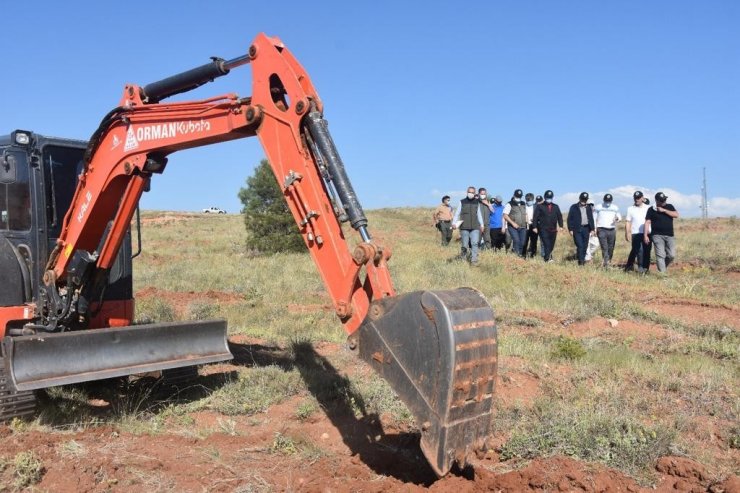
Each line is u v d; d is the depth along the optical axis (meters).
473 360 4.24
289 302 14.04
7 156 6.70
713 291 14.93
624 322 11.28
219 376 7.77
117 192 6.53
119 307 7.44
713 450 5.69
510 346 9.00
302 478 5.04
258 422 6.49
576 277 15.13
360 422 6.41
